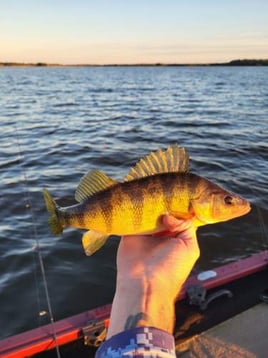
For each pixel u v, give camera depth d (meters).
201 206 0.38
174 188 0.37
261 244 0.96
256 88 7.13
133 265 0.27
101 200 0.37
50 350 0.41
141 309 0.23
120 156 1.73
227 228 1.02
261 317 0.46
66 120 2.89
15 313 0.70
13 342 0.41
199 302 0.47
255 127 2.59
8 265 0.85
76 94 5.59
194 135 2.28
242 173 1.49
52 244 0.93
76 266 0.85
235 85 8.18
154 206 0.37
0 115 3.10
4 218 1.06
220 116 3.19
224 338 0.43
